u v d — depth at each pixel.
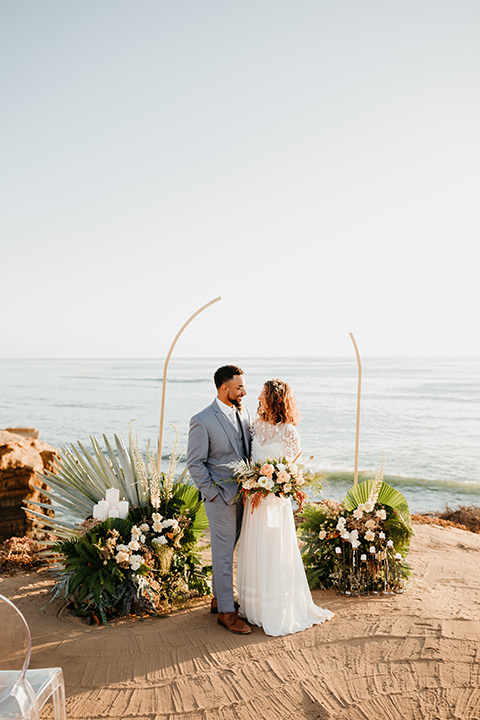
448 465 15.03
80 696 2.62
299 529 4.38
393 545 4.15
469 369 63.22
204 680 2.76
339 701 2.56
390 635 3.23
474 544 5.66
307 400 32.50
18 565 4.77
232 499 3.40
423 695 2.60
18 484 5.78
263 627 3.34
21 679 1.92
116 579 3.67
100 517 3.99
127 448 4.58
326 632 3.31
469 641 3.13
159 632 3.36
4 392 42.38
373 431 21.48
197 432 3.43
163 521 3.96
